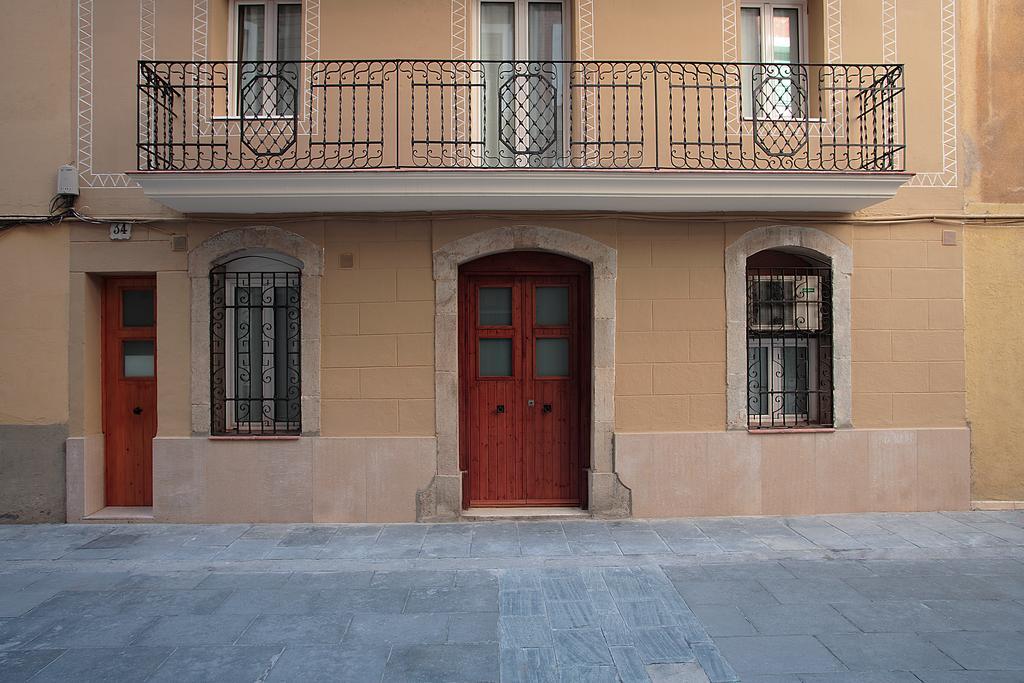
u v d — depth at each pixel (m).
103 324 6.81
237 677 3.72
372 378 6.51
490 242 6.50
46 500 6.50
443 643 4.11
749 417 6.89
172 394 6.50
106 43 6.53
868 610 4.55
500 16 6.93
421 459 6.50
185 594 4.88
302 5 6.60
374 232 6.52
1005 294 6.81
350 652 4.00
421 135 6.55
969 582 5.05
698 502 6.59
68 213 6.46
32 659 3.93
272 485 6.46
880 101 6.71
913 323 6.75
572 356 6.86
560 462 6.87
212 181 5.88
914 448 6.71
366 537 6.04
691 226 6.61
